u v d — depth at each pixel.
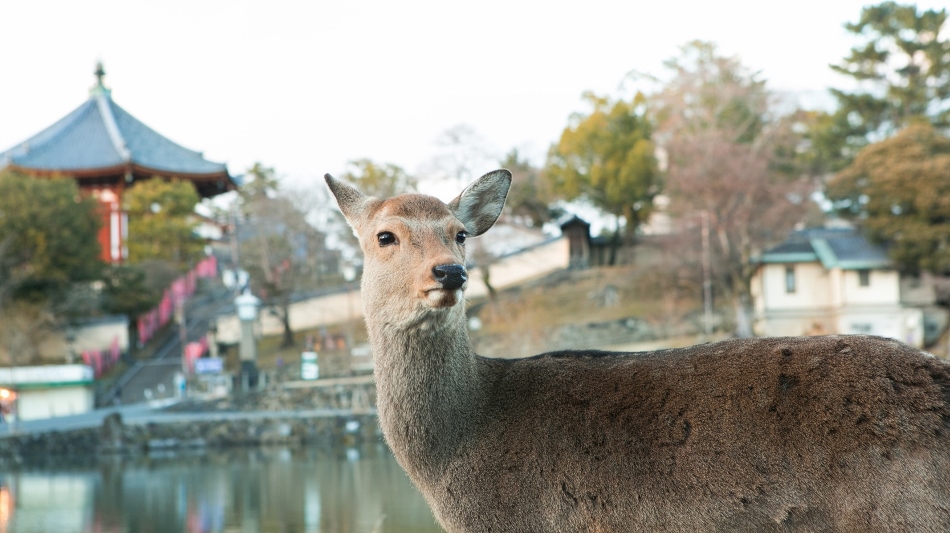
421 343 6.09
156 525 25.03
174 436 48.00
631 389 5.77
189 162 95.19
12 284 62.44
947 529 4.78
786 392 5.27
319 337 69.50
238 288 73.38
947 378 5.00
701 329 63.03
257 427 48.47
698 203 63.19
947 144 59.88
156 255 81.94
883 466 4.93
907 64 75.75
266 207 75.38
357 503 26.83
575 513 5.75
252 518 25.17
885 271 59.88
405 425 6.13
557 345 62.28
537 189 81.69
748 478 5.25
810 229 69.75
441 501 6.14
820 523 5.07
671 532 5.47
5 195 65.00
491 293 71.69
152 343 74.50
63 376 56.81
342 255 76.56
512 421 6.04
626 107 76.44
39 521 26.19
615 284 70.75
